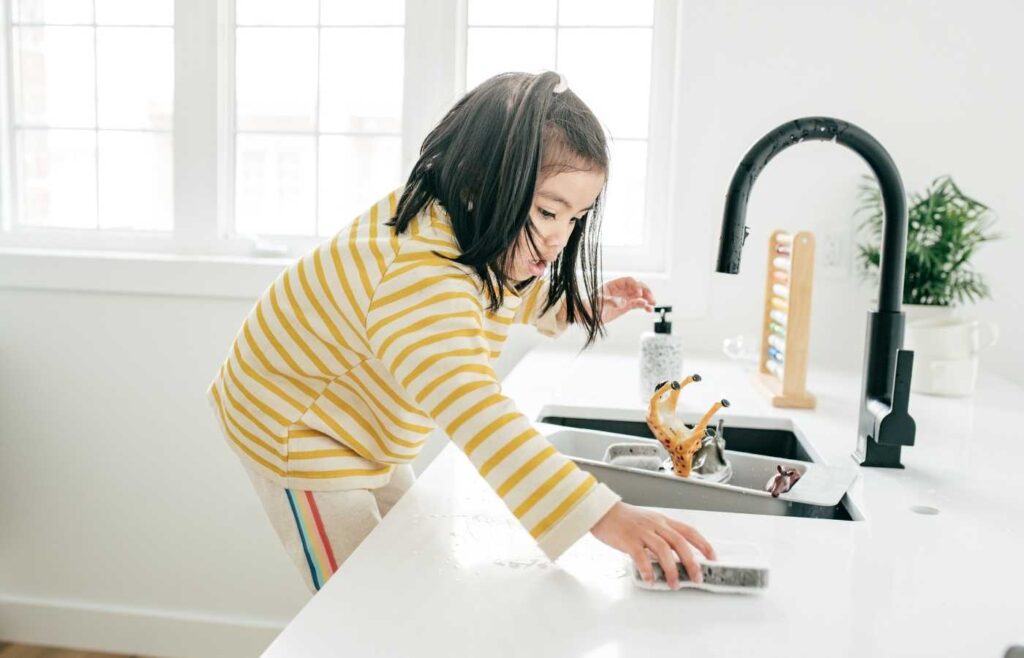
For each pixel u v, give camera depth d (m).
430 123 2.23
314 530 1.14
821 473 1.14
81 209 2.46
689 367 1.91
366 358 1.07
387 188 2.35
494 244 0.97
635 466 1.25
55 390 2.33
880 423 1.16
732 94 2.08
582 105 1.05
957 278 1.95
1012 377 2.07
